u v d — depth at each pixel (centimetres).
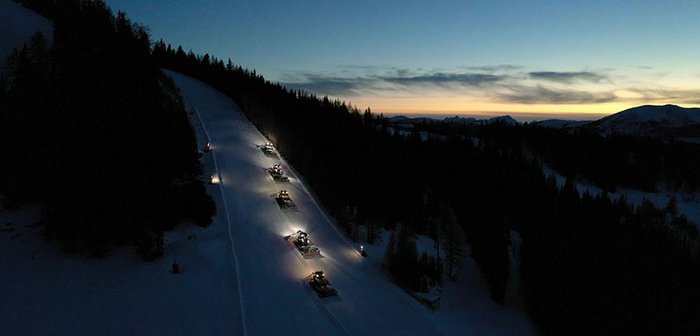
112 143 4066
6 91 5266
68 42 4719
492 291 5059
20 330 2755
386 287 4319
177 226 4472
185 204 4641
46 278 3331
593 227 6494
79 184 3778
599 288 4762
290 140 8194
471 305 4756
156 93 4909
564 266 5047
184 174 4775
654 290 4856
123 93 4441
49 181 3912
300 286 3925
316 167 7094
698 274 5453
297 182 6819
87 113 4156
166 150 4538
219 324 3144
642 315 4512
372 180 6675
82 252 3741
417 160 8850
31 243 3734
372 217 5891
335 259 4659
